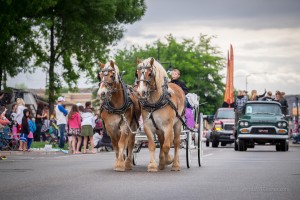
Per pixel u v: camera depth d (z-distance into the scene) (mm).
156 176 16297
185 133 19562
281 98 38656
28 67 53625
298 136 49125
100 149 33656
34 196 12023
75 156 26969
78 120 30484
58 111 32188
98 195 12180
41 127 39062
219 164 21438
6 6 43938
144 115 17688
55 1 46312
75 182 14648
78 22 55156
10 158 25062
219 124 42719
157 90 17547
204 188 13445
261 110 35469
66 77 57688
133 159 20578
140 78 17375
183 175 16656
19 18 46500
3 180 15164
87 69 57625
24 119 29781
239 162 22594
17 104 33250
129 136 18297
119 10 58000
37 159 24328
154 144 17797
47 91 56125
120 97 17938
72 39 55688
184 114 19516
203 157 26125
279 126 34562
